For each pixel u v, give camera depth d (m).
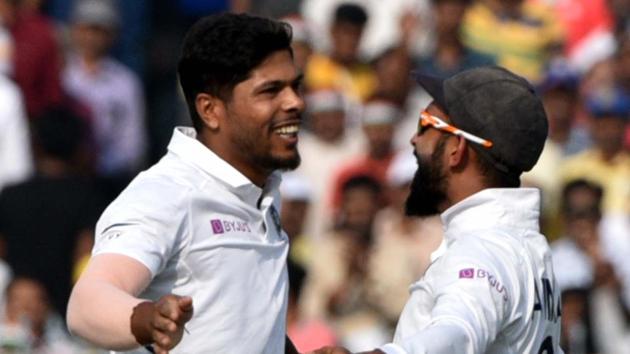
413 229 39.16
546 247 19.28
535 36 47.47
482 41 46.91
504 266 18.52
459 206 19.17
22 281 36.59
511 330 18.48
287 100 18.38
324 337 36.00
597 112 44.44
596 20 49.19
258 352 18.33
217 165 18.28
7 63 44.88
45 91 45.22
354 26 45.66
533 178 42.25
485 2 47.53
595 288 40.38
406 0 47.66
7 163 42.78
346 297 38.56
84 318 16.25
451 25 46.34
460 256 18.50
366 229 39.66
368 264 39.16
